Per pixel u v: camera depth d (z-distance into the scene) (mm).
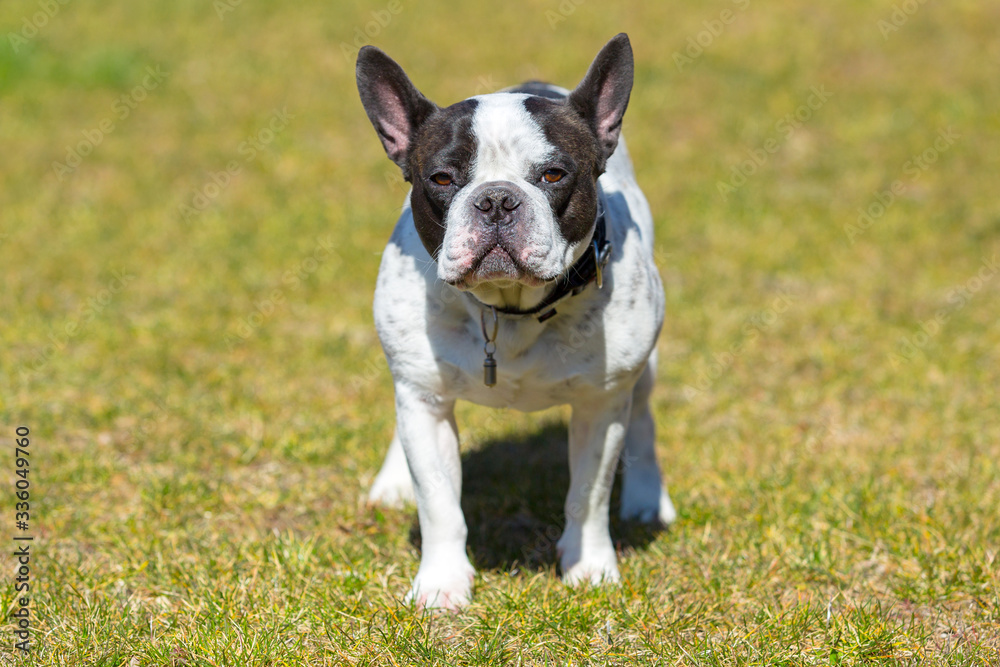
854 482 6629
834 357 8828
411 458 5129
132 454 7082
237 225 11914
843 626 4816
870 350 8969
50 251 11031
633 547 5930
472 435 7500
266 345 9000
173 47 19047
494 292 4734
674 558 5680
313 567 5430
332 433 7391
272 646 4590
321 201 12695
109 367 8469
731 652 4605
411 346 4996
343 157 14344
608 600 5059
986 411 7754
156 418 7602
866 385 8305
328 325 9469
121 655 4531
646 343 5113
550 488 6586
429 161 4645
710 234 11719
